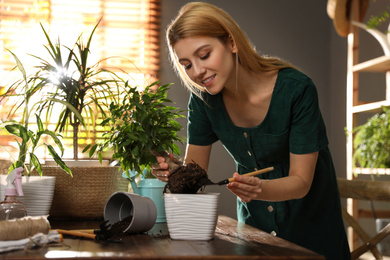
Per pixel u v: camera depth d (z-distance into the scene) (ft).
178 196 3.67
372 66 10.40
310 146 4.70
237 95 4.96
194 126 5.45
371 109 10.50
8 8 11.82
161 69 12.55
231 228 4.45
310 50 13.48
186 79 5.01
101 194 5.21
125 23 12.43
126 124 4.80
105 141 5.19
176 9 12.72
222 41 4.35
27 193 4.48
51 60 11.48
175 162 4.79
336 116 13.38
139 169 4.80
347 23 11.19
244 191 3.81
